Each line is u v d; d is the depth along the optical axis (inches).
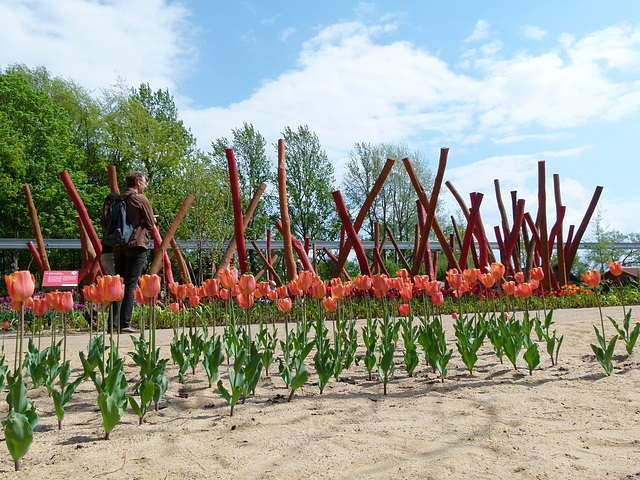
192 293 178.4
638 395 119.3
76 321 372.2
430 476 71.1
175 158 1327.5
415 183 418.9
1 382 132.1
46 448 89.7
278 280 439.2
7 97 1211.2
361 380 150.0
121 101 1348.4
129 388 142.6
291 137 1481.3
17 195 1189.7
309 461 79.1
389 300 369.7
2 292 1331.2
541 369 158.2
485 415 105.9
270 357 154.6
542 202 474.3
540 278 183.8
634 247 1605.6
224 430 99.3
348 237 390.6
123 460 82.3
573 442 85.7
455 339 233.9
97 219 1337.4
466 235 422.0
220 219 751.7
